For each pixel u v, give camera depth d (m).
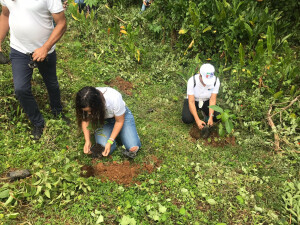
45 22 2.73
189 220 2.67
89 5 5.50
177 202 2.84
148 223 2.59
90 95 2.50
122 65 4.95
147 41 5.63
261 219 2.75
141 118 4.02
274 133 3.72
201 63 4.96
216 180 3.10
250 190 3.04
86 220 2.55
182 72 4.91
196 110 3.82
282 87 4.46
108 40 5.44
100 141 3.18
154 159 3.29
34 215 2.54
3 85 3.64
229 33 4.86
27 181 2.72
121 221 2.51
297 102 4.12
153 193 2.87
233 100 4.37
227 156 3.48
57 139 3.35
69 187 2.77
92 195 2.76
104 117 2.82
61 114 3.65
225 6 4.87
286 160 3.45
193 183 3.07
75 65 4.75
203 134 3.70
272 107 4.19
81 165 3.01
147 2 6.15
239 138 3.72
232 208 2.83
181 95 4.57
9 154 3.05
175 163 3.29
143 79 4.82
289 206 2.93
